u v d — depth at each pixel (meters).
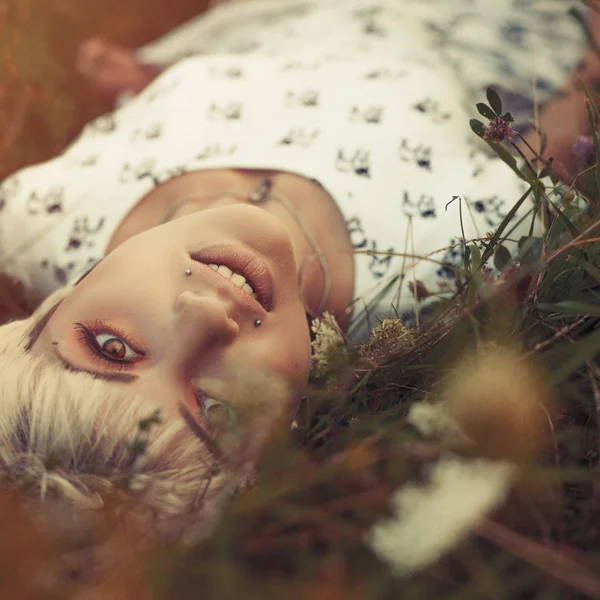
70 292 0.60
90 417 0.54
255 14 0.93
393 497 0.49
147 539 0.50
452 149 0.71
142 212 0.70
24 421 0.55
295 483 0.50
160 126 0.75
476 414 0.45
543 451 0.53
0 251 0.75
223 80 0.77
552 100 0.80
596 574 0.48
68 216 0.73
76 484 0.53
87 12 1.03
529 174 0.59
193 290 0.58
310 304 0.67
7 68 0.92
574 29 0.85
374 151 0.70
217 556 0.48
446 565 0.50
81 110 0.97
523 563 0.50
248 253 0.59
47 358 0.57
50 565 0.47
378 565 0.49
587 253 0.57
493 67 0.83
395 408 0.57
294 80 0.76
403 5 0.86
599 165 0.58
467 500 0.44
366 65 0.77
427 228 0.68
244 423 0.51
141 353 0.57
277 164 0.70
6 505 0.50
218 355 0.57
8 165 0.89
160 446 0.54
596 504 0.51
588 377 0.55
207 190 0.69
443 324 0.59
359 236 0.68
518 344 0.55
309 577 0.49
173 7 1.07
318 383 0.62
